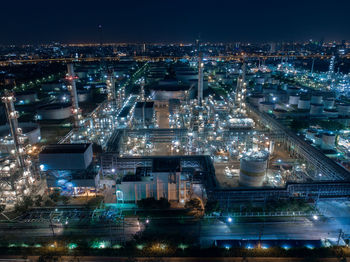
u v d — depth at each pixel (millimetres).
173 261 68125
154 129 140625
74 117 125438
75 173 98250
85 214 87250
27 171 100250
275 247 70750
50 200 94375
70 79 120438
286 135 138375
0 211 87625
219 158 126188
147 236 76750
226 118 164750
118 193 92562
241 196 89250
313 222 83250
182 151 135125
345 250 69438
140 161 108000
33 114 188750
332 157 126250
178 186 92062
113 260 69000
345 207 89938
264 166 101875
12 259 69688
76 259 69062
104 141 141000
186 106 195250
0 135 135125
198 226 82000
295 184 90000
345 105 192000
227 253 69562
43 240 76812
